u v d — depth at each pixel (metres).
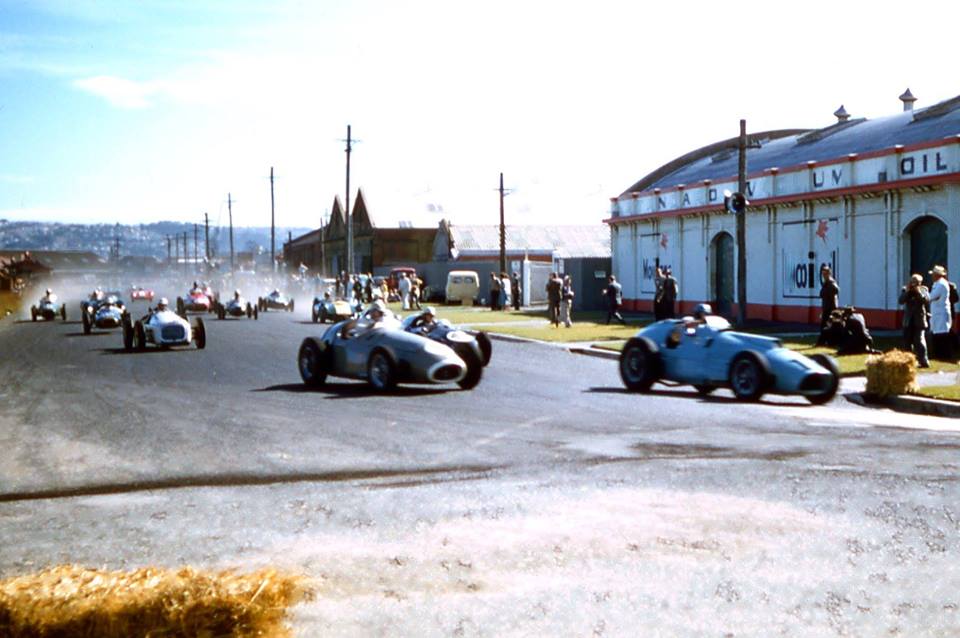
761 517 6.55
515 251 73.88
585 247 75.62
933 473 8.02
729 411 12.60
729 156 43.38
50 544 6.23
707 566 5.47
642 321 34.69
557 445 9.78
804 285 31.70
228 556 5.83
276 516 6.86
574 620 4.63
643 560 5.60
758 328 28.88
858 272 29.17
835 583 5.15
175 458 9.33
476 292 56.38
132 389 15.71
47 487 8.09
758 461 8.65
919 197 26.67
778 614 4.69
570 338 26.20
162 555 5.90
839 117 42.47
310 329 33.53
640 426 11.17
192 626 3.72
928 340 20.75
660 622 4.60
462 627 4.55
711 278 37.00
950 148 25.59
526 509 6.89
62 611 3.60
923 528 6.23
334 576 5.38
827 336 21.08
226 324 37.12
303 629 4.53
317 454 9.42
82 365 20.52
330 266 100.31
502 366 19.69
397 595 5.03
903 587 5.08
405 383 16.06
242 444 10.07
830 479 7.78
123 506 7.31
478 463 8.81
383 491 7.64
